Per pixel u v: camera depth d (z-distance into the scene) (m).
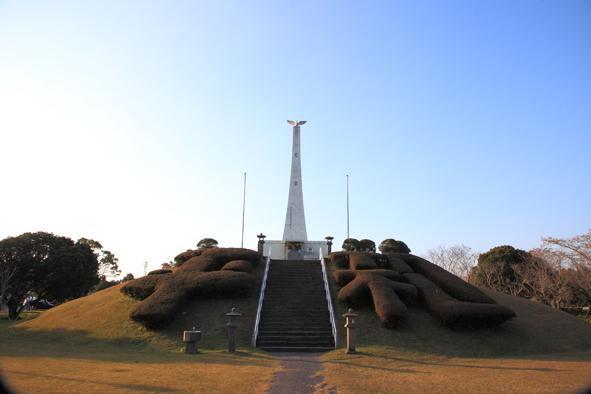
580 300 46.12
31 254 43.44
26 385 10.86
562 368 15.22
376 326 21.84
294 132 48.19
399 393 11.30
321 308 24.23
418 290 24.86
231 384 12.21
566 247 39.19
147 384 11.70
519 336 21.45
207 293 24.56
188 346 18.58
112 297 26.16
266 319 22.95
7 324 28.42
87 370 13.48
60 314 25.06
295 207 45.97
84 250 47.97
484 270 54.81
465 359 17.91
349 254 30.97
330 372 14.53
